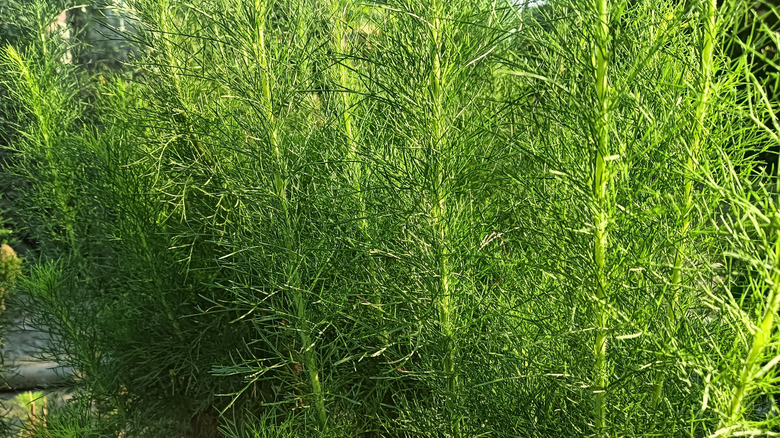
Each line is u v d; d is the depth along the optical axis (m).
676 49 1.12
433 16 1.23
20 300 2.51
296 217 1.58
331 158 1.63
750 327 0.86
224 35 1.63
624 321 1.05
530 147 1.22
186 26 2.06
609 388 1.08
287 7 1.66
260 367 1.66
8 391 2.98
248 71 1.55
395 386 1.86
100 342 2.34
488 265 1.55
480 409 1.44
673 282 1.16
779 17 0.86
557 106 1.12
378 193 1.58
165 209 2.21
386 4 1.28
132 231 2.18
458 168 1.35
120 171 2.14
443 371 1.45
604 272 1.06
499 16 1.29
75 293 2.40
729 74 1.01
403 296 1.46
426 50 1.27
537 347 1.29
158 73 2.06
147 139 2.16
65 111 2.56
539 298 1.33
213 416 2.24
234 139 1.83
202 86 2.11
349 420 1.78
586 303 1.12
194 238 1.94
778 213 0.82
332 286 1.62
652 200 1.14
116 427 2.28
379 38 1.52
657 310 1.06
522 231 1.37
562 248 1.19
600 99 0.97
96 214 2.39
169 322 2.23
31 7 2.63
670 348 0.98
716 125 1.13
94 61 2.85
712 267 1.07
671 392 1.21
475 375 1.43
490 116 1.51
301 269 1.63
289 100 1.57
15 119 2.83
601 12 0.93
